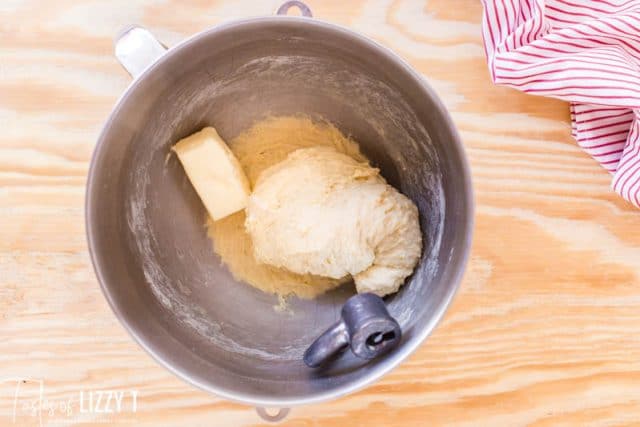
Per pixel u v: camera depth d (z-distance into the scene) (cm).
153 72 50
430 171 56
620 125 61
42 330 61
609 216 62
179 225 59
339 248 57
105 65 60
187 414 61
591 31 58
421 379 62
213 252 60
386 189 58
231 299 60
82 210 60
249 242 61
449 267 51
